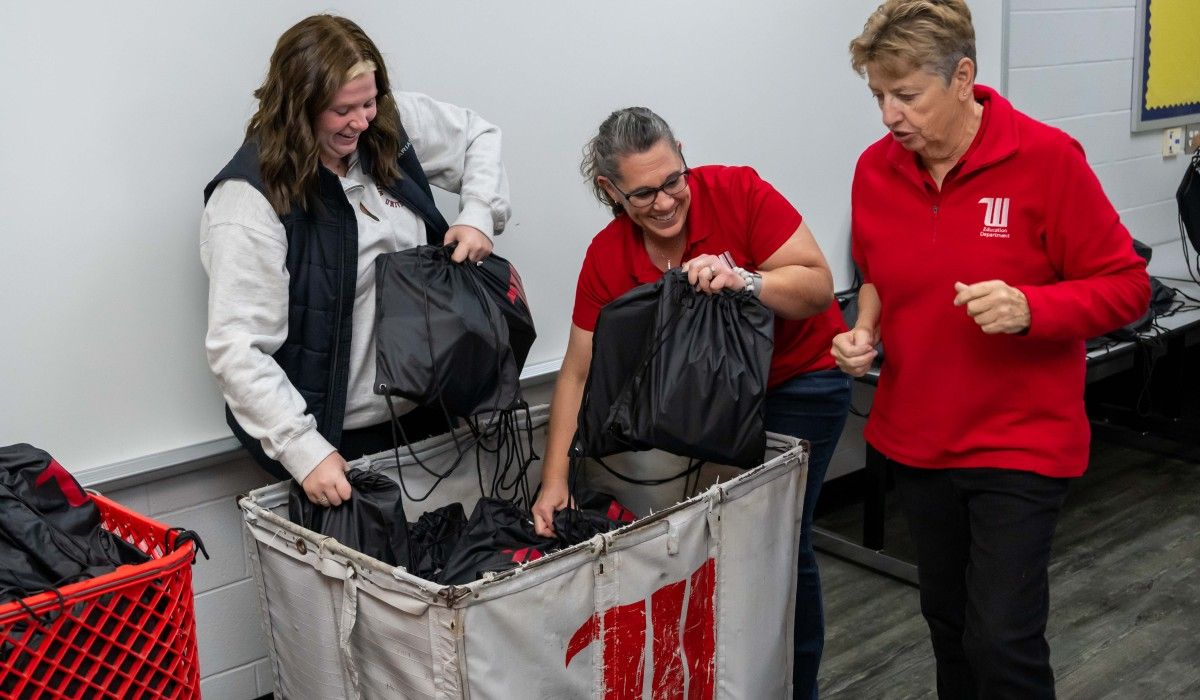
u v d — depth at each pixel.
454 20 2.39
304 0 2.21
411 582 1.49
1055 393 1.72
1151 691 2.41
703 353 1.76
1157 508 3.40
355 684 1.66
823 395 2.04
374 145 1.92
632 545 1.65
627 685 1.71
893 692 2.47
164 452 2.16
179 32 2.06
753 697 1.95
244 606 2.32
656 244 1.94
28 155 1.92
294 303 1.86
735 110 2.98
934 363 1.79
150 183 2.07
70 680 1.39
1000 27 3.56
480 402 1.91
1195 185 3.85
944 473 1.83
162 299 2.12
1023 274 1.72
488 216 2.06
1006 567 1.74
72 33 1.94
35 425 2.00
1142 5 4.06
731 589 1.86
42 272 1.97
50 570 1.42
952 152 1.73
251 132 1.86
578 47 2.62
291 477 2.07
